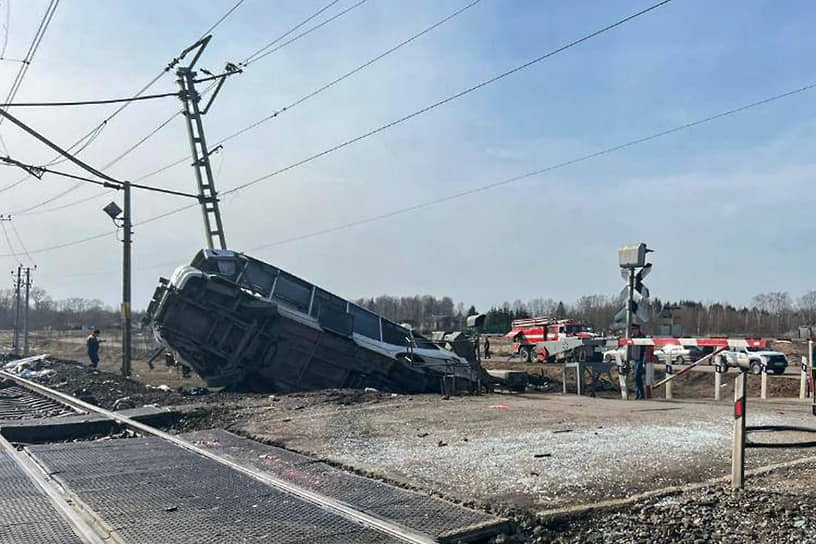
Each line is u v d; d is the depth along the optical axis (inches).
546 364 1662.2
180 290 858.8
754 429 434.9
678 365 1501.0
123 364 1106.1
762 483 313.6
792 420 520.7
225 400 715.4
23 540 248.8
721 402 700.7
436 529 255.0
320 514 278.7
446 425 516.1
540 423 518.6
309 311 943.7
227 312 869.2
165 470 362.0
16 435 515.2
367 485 325.4
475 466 360.5
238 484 329.7
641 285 775.1
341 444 436.8
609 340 1565.0
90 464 377.4
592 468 349.7
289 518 273.7
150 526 263.4
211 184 1205.1
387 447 424.2
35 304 5290.4
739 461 300.0
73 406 700.7
